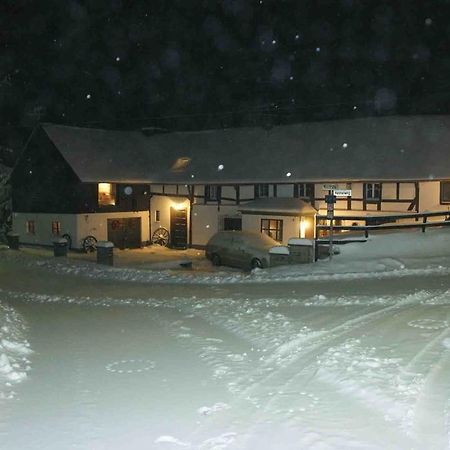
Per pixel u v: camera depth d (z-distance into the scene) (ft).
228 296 50.52
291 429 18.22
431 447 16.44
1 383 24.45
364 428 18.03
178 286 62.08
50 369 26.81
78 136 125.70
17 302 53.52
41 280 72.49
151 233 125.18
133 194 122.01
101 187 119.34
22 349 30.76
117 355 29.32
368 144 103.91
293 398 21.26
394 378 22.50
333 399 20.92
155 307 45.93
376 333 30.83
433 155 95.50
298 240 72.59
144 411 20.66
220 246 91.40
